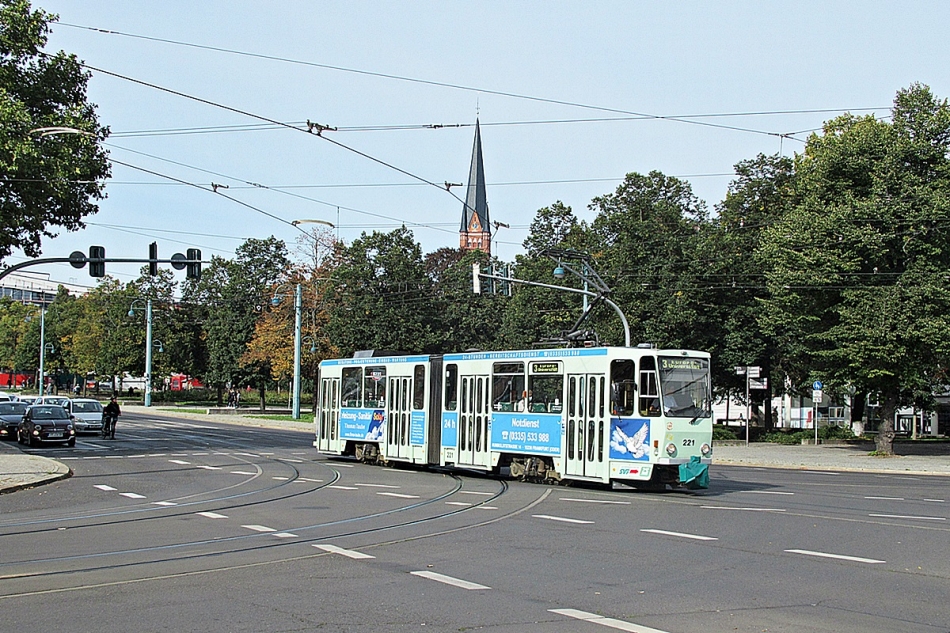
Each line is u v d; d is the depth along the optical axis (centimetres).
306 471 2581
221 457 3139
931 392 4784
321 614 838
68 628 786
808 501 1903
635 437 2030
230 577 1023
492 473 2553
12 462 2695
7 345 12094
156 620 815
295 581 998
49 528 1448
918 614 846
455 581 999
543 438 2223
